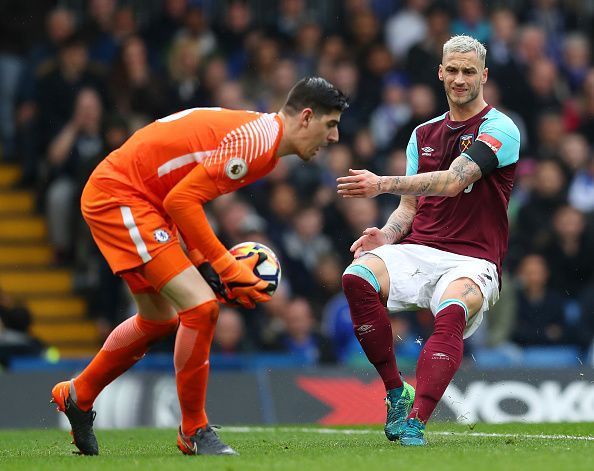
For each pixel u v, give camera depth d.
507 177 21.83
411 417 20.53
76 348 45.47
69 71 46.28
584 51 54.50
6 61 49.88
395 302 21.56
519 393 32.69
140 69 46.34
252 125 19.38
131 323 20.19
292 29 51.12
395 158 45.28
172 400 33.22
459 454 18.58
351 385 33.72
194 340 19.11
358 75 49.38
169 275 19.08
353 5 51.62
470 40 21.73
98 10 49.59
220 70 47.12
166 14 49.38
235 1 51.22
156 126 19.66
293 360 39.28
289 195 44.31
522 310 42.41
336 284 42.84
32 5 51.31
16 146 49.06
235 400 33.31
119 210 19.30
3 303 39.22
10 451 22.03
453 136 21.97
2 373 32.91
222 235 42.38
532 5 55.44
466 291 20.94
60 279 46.53
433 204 22.09
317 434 26.34
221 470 16.75
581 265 44.50
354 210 44.09
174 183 19.39
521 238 44.75
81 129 45.12
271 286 19.62
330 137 19.89
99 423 32.56
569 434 24.86
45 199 46.81
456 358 20.48
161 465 17.52
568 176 47.16
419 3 52.53
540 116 49.31
